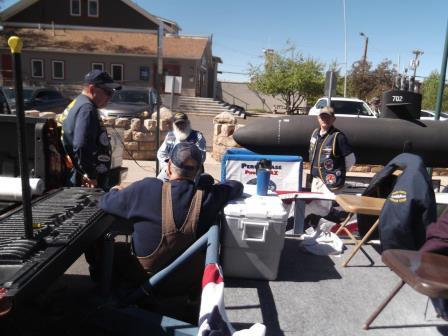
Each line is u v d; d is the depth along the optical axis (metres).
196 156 2.62
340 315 2.81
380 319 2.79
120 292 2.74
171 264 2.46
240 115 29.09
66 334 2.57
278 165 5.17
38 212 2.51
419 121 7.36
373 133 7.20
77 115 3.56
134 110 15.09
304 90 33.88
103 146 3.75
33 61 30.45
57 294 3.09
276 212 2.99
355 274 3.40
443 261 2.44
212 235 2.35
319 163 5.03
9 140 3.79
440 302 2.65
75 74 30.67
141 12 33.34
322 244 3.80
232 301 2.90
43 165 3.42
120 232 3.24
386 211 3.05
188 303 2.80
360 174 10.14
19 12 33.66
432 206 2.95
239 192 3.07
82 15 33.53
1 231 2.15
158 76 9.21
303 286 3.15
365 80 37.28
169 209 2.54
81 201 2.78
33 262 1.84
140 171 9.84
